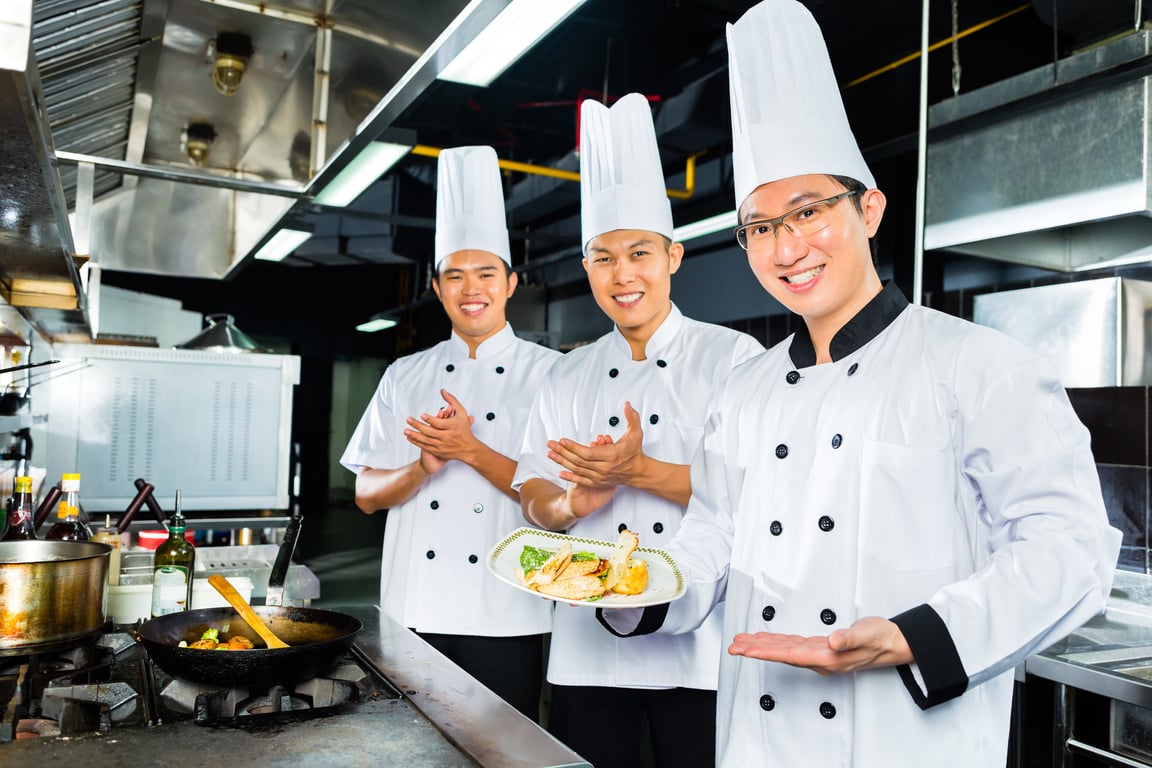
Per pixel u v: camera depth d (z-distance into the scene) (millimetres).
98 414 3611
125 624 1800
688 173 6062
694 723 1816
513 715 1179
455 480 2283
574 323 8039
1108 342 2605
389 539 2391
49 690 1206
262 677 1249
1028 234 2654
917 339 1250
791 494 1277
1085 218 2105
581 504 1866
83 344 3582
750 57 1340
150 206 3441
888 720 1145
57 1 1317
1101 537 1091
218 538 4102
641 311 1957
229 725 1123
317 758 1017
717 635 1824
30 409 3150
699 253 6133
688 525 1515
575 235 7965
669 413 1927
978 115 2350
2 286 2285
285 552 1644
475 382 2381
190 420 3750
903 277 4418
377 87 1740
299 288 12422
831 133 1278
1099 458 3148
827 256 1247
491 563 1480
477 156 2340
